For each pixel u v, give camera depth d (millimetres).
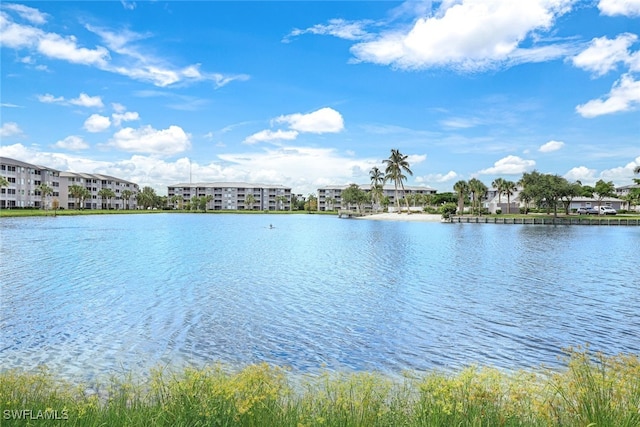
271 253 38500
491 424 5422
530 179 99812
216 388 5926
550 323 16031
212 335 14367
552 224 89438
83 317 16391
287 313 17266
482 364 12008
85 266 29281
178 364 11805
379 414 5785
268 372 7199
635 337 14477
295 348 13211
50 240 47594
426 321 16266
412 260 33906
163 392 6758
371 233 65812
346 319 16438
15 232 58531
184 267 29422
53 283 23094
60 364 11711
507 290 22031
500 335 14609
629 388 5941
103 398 9023
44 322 15672
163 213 172500
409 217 115812
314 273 27219
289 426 5523
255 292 21219
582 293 21438
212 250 40625
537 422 5535
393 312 17500
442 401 5676
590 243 48594
